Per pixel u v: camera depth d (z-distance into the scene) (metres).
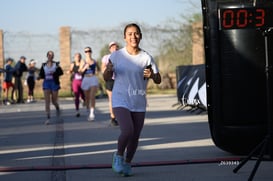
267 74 8.61
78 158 10.87
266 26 8.74
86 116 20.28
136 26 8.96
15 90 30.95
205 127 15.74
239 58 9.82
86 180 8.83
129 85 8.88
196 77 20.20
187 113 20.47
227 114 9.95
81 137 14.16
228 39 9.85
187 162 10.01
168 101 27.62
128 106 8.86
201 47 35.03
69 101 29.89
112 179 8.87
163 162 10.04
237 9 8.80
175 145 12.27
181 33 36.53
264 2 9.23
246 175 8.95
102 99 31.28
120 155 8.97
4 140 13.91
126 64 8.87
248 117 9.90
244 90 9.87
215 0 9.86
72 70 20.05
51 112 22.70
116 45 15.78
